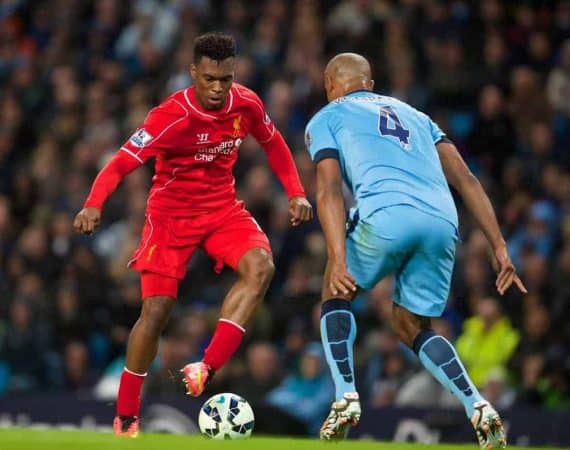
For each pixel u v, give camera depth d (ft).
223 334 79.36
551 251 144.87
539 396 121.49
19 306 150.10
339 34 176.96
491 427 69.51
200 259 154.71
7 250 164.96
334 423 71.31
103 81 183.52
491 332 128.16
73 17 199.62
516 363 126.52
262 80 173.99
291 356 135.74
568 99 164.96
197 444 67.46
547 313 129.18
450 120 167.53
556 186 151.64
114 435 79.36
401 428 117.60
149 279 82.12
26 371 148.05
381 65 173.27
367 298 140.15
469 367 127.85
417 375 126.31
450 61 170.30
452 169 77.36
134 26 190.90
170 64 183.01
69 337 150.71
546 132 158.20
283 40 179.52
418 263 73.97
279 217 153.17
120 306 152.46
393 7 181.78
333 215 73.31
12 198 177.27
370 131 75.61
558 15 176.24
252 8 187.83
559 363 122.42
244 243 81.71
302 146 160.04
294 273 144.15
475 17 177.27
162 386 132.46
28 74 189.88
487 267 137.69
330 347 73.31
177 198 82.02
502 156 162.71
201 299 152.15
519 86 163.63
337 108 77.20
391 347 128.26
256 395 131.13
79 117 181.57
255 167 158.30
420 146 75.97
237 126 82.23
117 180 79.97
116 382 140.87
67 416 128.16
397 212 72.84
